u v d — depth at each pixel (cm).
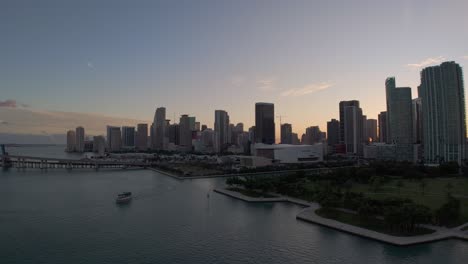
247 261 16562
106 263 16338
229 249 18175
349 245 18425
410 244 17962
